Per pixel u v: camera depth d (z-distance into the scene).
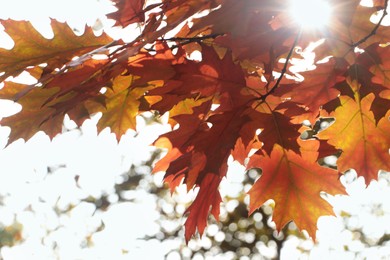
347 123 1.16
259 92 1.08
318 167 1.16
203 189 1.10
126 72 1.09
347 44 1.07
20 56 1.07
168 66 1.05
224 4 0.95
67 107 1.04
